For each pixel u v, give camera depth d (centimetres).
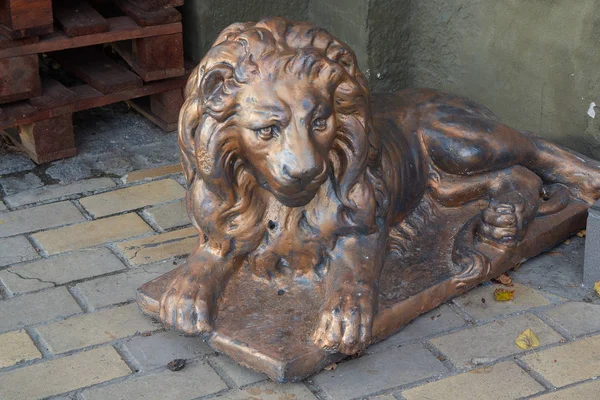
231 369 274
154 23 405
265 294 290
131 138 429
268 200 282
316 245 284
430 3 415
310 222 280
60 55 435
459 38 409
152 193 380
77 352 281
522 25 378
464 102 344
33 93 390
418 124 329
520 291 313
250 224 281
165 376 271
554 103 377
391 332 286
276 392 264
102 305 305
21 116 386
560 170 346
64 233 349
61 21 393
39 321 296
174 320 276
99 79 412
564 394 262
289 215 281
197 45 441
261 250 288
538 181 331
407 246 318
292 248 285
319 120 244
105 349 283
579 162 345
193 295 277
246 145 248
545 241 330
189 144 270
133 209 368
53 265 328
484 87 405
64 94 397
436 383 267
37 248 339
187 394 263
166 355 280
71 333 290
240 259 294
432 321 296
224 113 248
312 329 274
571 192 348
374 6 411
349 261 282
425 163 329
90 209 367
